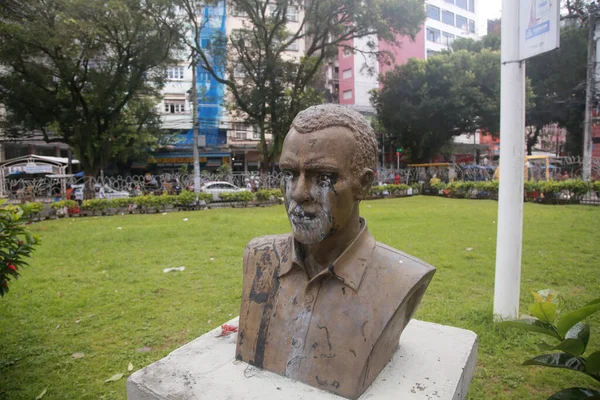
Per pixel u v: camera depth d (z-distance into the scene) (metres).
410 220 9.63
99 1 12.38
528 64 21.70
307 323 1.75
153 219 11.24
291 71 17.00
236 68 17.52
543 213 10.37
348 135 1.61
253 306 1.93
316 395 1.64
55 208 12.23
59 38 12.13
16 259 3.07
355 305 1.68
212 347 2.11
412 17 15.55
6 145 21.42
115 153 19.89
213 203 15.79
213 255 6.30
